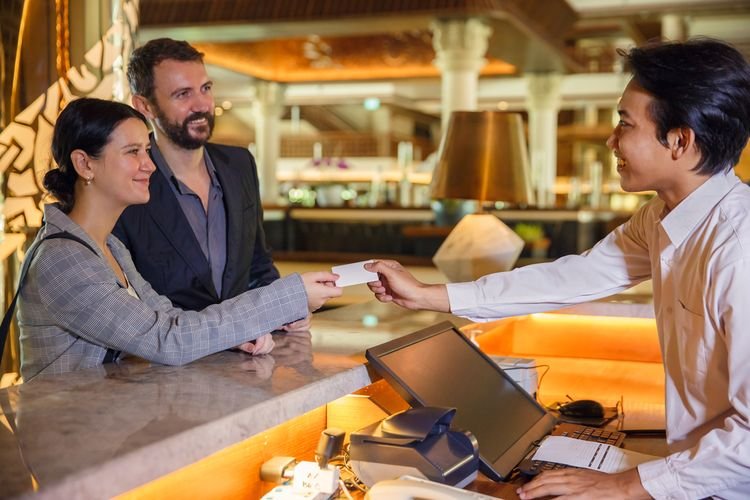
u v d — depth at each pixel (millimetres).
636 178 1661
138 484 1055
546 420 2027
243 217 2473
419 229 9773
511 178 3416
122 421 1197
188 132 2311
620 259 2016
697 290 1601
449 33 11773
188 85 2293
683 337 1652
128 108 1840
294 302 1745
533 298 2027
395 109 26453
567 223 10656
